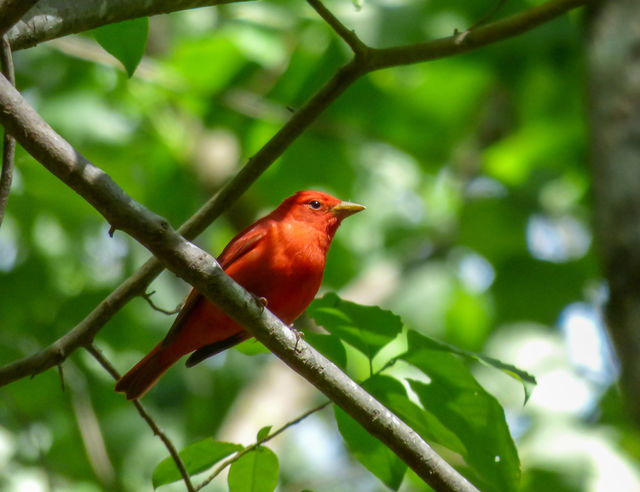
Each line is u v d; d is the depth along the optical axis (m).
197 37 13.30
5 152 6.12
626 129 8.23
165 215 14.31
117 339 12.94
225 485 12.35
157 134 14.07
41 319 13.06
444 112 14.08
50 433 12.82
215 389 15.81
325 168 14.34
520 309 15.39
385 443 5.70
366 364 11.81
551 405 13.51
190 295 7.02
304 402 15.95
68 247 14.08
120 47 6.32
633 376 7.43
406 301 15.88
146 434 13.61
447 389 6.19
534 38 13.30
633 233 7.74
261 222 7.94
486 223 15.73
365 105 13.65
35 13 5.77
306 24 12.62
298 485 16.34
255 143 13.41
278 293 7.42
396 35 12.46
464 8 13.20
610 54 8.67
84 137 13.06
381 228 16.30
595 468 12.25
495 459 6.22
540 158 14.20
